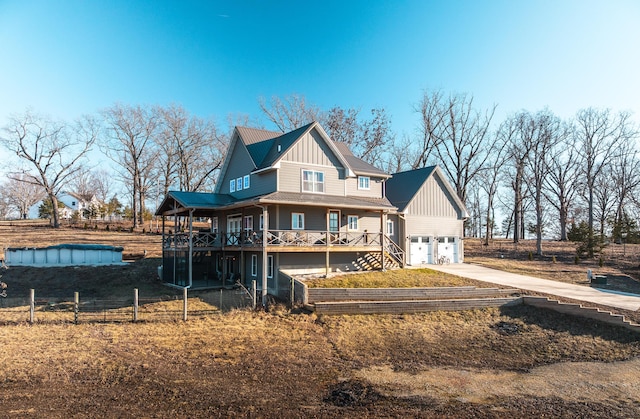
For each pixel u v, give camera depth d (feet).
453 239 108.27
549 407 34.71
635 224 125.29
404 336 52.65
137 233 142.82
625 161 153.89
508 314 61.82
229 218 89.81
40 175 150.82
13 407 31.89
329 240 75.66
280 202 69.21
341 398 35.12
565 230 162.09
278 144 84.38
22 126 143.95
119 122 157.58
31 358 41.60
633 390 38.83
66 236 128.16
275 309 61.00
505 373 42.47
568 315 61.05
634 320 57.26
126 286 78.59
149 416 30.99
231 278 83.97
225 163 96.58
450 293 67.92
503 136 148.66
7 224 152.87
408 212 100.73
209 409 32.37
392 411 32.94
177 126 160.76
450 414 32.76
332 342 49.57
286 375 39.83
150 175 174.60
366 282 70.79
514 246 141.59
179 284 79.15
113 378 37.91
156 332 50.93
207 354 44.42
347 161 93.30
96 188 288.71
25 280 79.56
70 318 55.98
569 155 157.89
